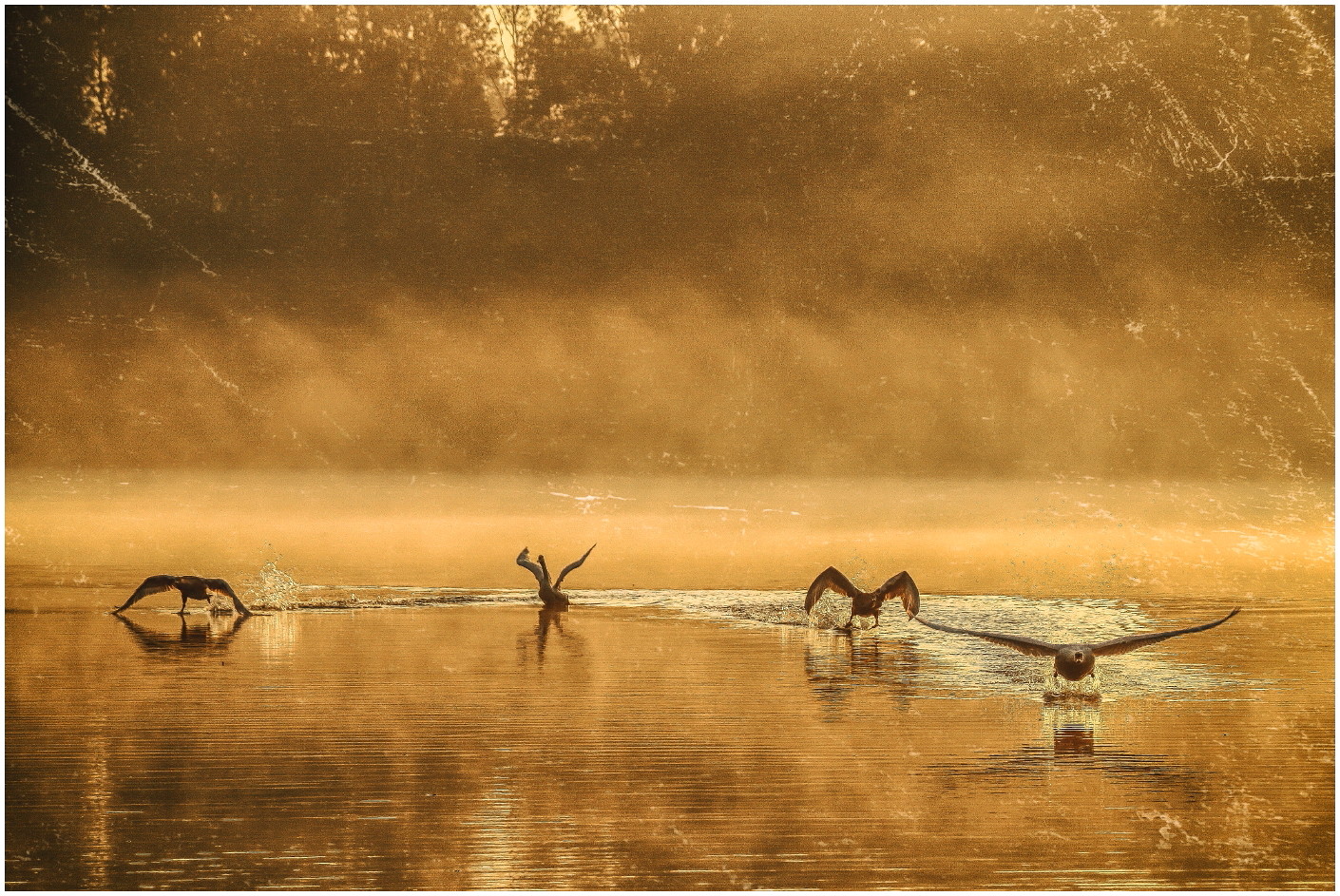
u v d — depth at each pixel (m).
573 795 25.25
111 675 35.78
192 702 32.47
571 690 33.94
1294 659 37.59
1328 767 26.94
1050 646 30.62
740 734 29.39
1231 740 28.81
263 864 21.98
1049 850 22.64
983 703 32.38
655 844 22.81
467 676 35.72
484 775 26.48
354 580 56.72
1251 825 23.73
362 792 25.44
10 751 28.12
